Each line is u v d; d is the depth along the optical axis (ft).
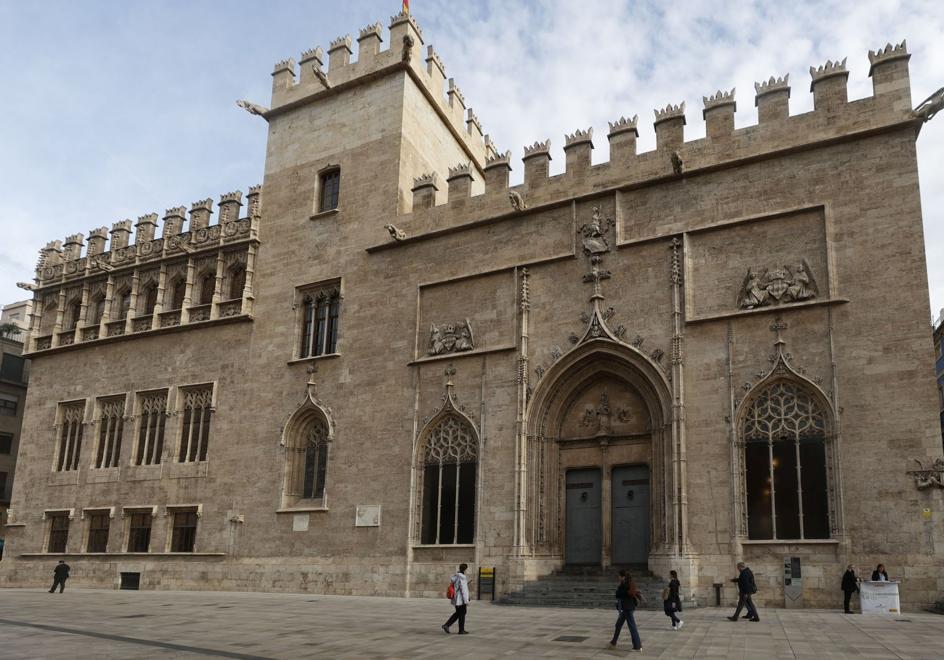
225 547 128.16
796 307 93.61
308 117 144.15
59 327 163.02
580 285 108.99
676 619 69.10
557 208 113.80
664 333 101.35
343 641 61.52
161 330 146.61
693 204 104.01
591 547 104.68
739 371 95.50
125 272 158.10
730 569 90.33
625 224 108.17
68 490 149.89
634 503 103.30
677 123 107.86
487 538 106.01
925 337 86.43
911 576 81.76
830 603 84.74
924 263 88.48
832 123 97.40
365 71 139.74
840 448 87.66
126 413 147.13
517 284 113.70
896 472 84.64
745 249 99.45
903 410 85.76
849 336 90.38
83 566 142.72
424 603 98.99
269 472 127.85
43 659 51.80
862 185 94.02
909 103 93.40
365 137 136.05
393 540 113.60
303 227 137.90
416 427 115.96
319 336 131.85
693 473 95.14
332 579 116.88
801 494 89.35
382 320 124.67
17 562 151.53
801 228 96.73
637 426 104.22
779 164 99.60
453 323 118.21
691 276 101.71
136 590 133.69
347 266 130.93
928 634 62.54
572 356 106.73
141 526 140.46
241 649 57.31
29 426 160.45
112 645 59.06
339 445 122.52
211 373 139.54
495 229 118.42
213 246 146.00
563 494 107.55
